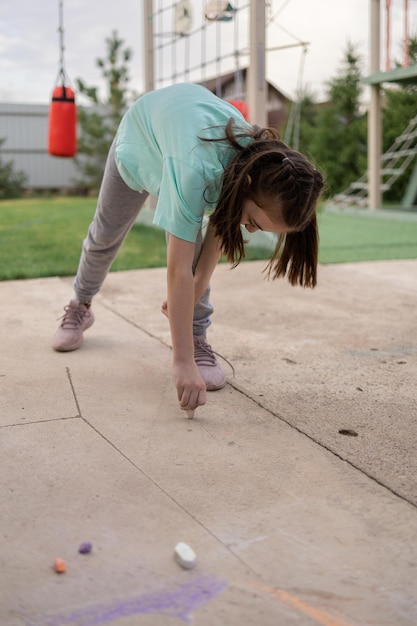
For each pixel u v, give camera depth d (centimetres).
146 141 147
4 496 113
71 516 107
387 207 742
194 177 125
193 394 137
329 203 768
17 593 88
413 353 199
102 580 91
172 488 117
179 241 130
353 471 124
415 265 355
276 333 220
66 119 445
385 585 92
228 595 89
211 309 168
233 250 129
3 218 623
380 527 106
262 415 151
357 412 154
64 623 83
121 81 1078
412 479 121
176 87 147
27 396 161
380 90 660
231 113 140
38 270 326
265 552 98
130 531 103
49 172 1092
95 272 192
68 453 130
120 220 177
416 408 157
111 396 162
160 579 92
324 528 105
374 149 680
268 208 119
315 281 147
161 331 221
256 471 124
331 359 193
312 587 91
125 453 130
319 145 903
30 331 220
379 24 635
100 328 225
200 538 102
